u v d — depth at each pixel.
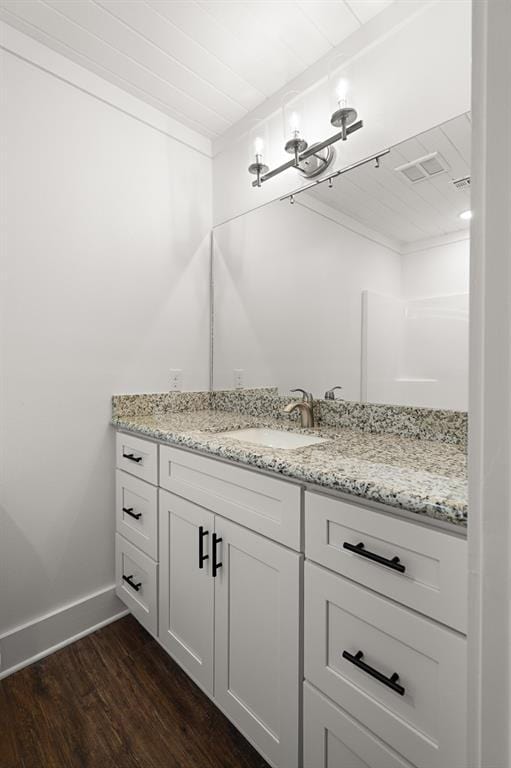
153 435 1.44
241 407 1.97
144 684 1.36
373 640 0.79
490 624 0.39
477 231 0.40
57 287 1.57
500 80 0.38
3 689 1.34
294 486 0.94
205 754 1.11
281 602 0.96
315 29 1.44
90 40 1.48
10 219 1.44
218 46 1.50
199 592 1.25
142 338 1.85
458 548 0.66
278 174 1.77
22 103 1.47
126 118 1.78
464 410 1.21
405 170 1.33
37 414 1.53
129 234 1.79
